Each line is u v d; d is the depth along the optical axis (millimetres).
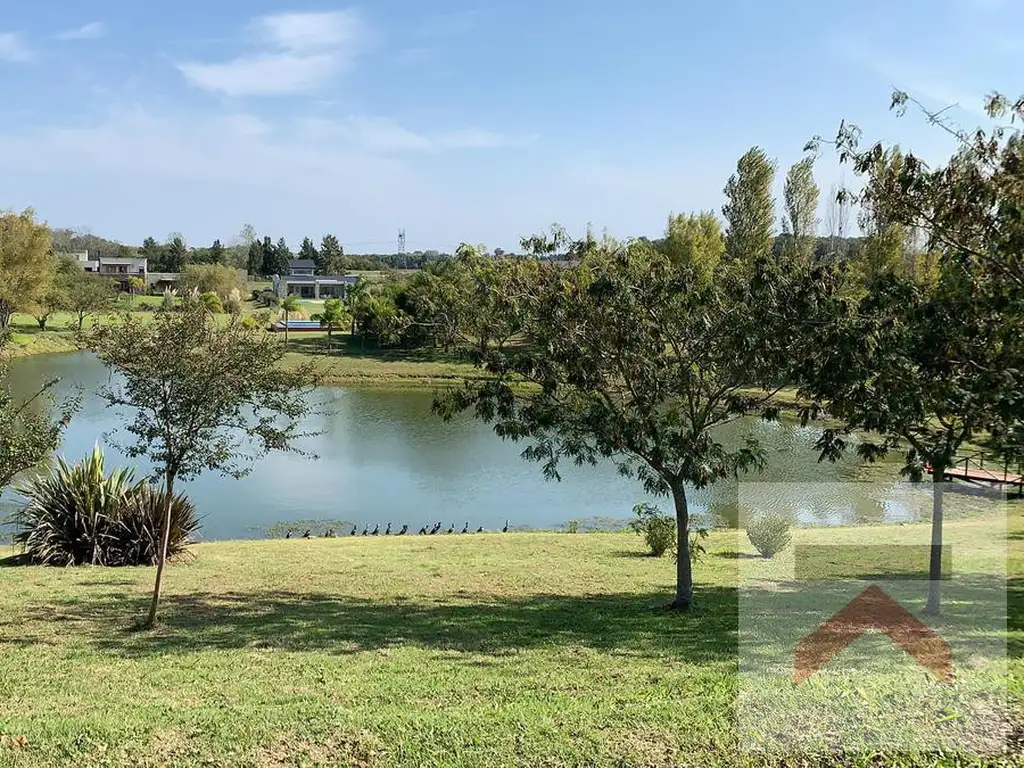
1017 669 5086
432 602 11242
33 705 6434
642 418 10297
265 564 14336
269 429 9680
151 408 9234
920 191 6930
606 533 19031
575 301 10344
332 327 75125
